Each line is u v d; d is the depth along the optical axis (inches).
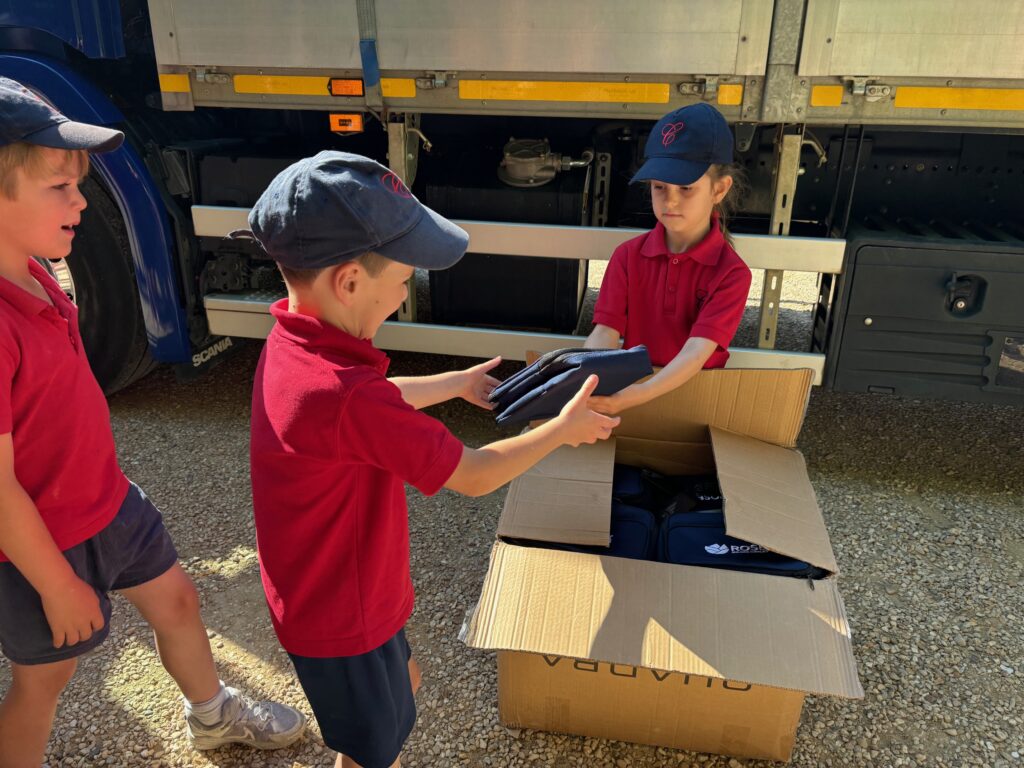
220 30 109.9
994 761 72.7
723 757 73.0
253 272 132.8
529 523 73.0
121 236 126.0
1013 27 90.6
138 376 141.5
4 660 85.1
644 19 97.6
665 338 86.7
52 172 49.8
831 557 68.4
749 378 80.1
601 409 71.8
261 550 51.9
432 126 134.8
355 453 45.8
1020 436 132.6
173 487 117.3
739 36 96.0
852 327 110.4
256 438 49.3
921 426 135.8
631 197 135.9
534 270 124.6
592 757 73.2
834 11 92.9
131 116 127.5
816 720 77.0
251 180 128.5
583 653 62.0
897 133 122.0
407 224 44.8
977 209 124.2
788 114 98.3
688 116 78.3
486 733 75.9
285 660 85.1
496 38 102.4
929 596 94.2
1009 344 107.1
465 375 64.4
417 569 99.6
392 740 55.7
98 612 54.7
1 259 51.1
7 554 50.0
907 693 80.3
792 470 78.8
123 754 73.7
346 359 45.9
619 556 73.8
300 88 110.8
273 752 73.8
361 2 104.4
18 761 59.8
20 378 50.4
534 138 130.6
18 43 119.3
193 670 68.8
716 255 81.9
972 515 110.3
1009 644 86.7
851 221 120.5
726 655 61.4
